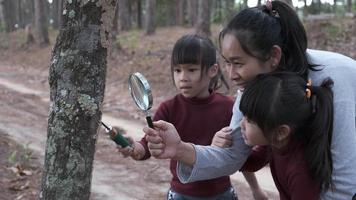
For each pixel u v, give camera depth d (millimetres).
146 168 6387
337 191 1865
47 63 19750
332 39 13352
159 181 5914
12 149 6891
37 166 6145
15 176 5617
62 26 2346
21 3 40094
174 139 2086
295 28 1948
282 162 1933
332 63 1943
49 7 43281
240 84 1996
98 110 2377
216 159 2156
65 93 2332
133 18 38781
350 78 1913
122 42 20391
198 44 2855
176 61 2883
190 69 2861
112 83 13898
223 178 2910
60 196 2371
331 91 1861
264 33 1886
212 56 2910
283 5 1977
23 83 15609
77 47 2309
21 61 22047
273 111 1774
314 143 1819
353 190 1846
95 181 5879
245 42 1888
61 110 2342
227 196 2953
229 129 2236
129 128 9117
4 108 10875
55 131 2363
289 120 1786
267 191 5426
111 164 6555
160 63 15070
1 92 13508
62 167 2363
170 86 12398
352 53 12156
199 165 2121
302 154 1865
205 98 2930
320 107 1812
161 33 22391
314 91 1837
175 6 33188
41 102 11992
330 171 1839
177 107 2977
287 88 1789
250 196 5418
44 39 24078
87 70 2318
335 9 25109
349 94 1886
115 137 2277
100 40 2328
